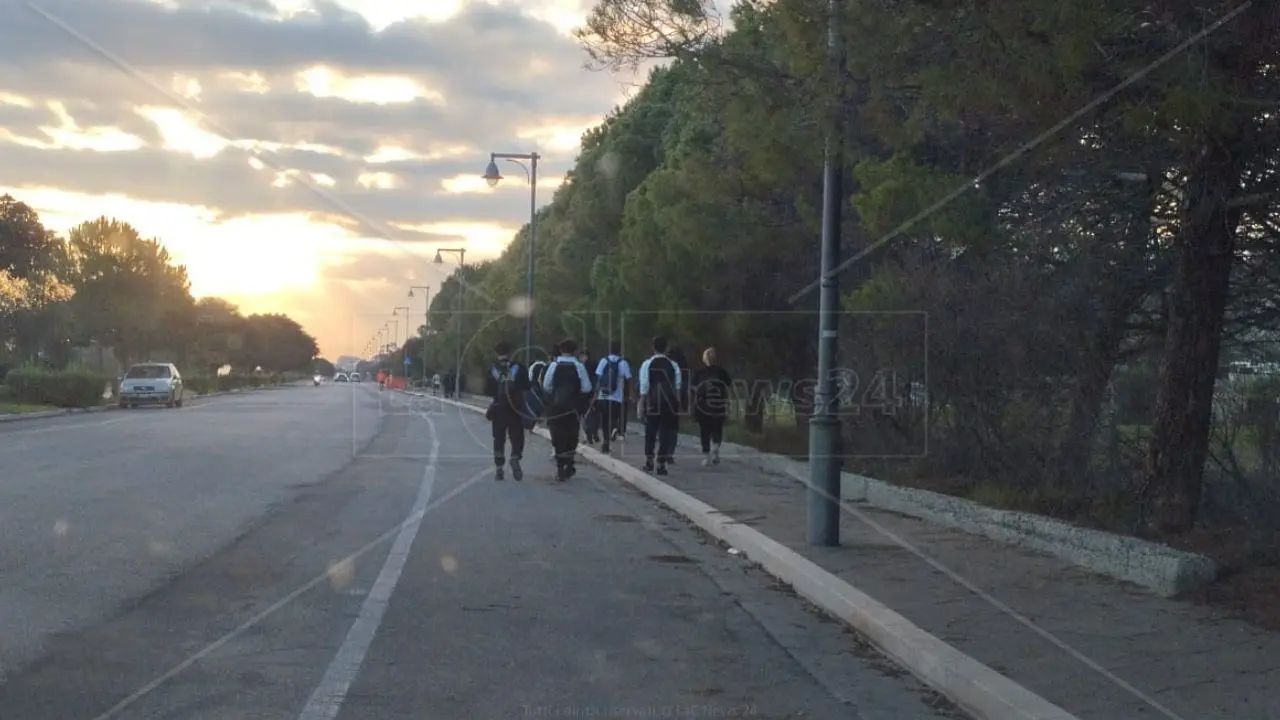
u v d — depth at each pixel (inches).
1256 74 322.3
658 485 666.2
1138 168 401.1
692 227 777.6
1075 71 319.3
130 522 515.5
